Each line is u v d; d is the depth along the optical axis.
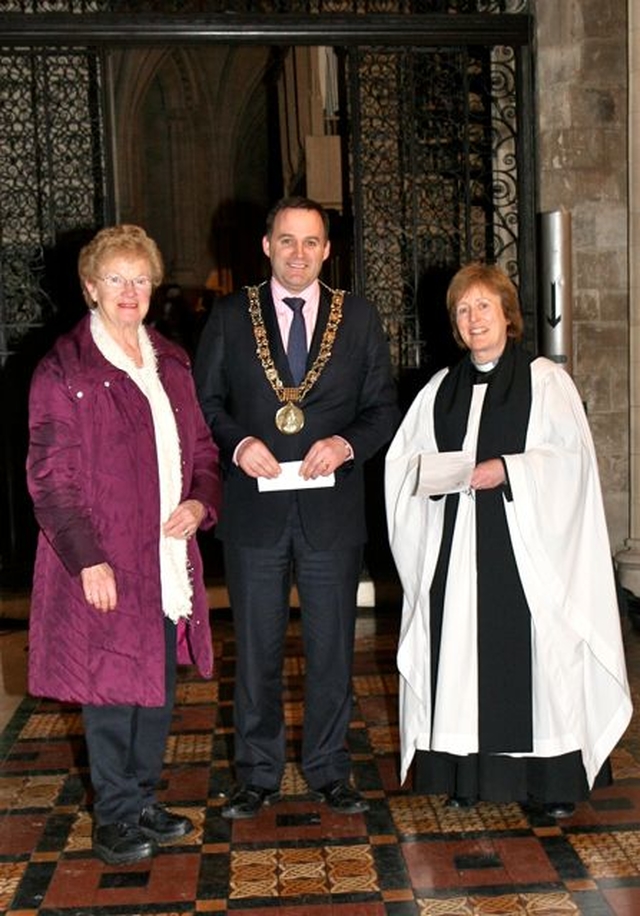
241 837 3.51
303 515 3.53
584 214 6.76
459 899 3.10
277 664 3.66
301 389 3.55
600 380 6.86
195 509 3.31
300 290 3.57
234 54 15.05
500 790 3.54
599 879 3.19
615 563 6.53
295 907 3.07
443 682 3.54
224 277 15.59
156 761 3.47
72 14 6.12
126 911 3.07
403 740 3.72
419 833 3.52
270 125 15.39
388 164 7.40
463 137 6.46
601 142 6.73
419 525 3.75
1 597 6.52
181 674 5.35
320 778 3.71
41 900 3.15
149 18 6.15
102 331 3.26
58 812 3.78
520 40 6.45
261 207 15.59
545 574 3.52
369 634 6.00
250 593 3.58
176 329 13.33
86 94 7.64
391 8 7.59
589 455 3.61
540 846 3.41
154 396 3.29
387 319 7.36
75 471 3.16
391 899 3.11
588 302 6.81
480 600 3.53
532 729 3.52
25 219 7.46
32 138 7.61
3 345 6.71
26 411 6.89
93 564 3.10
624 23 6.66
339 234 9.20
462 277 3.64
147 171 15.30
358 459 3.55
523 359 3.67
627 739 4.35
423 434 3.78
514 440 3.58
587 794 3.59
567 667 3.51
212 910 3.07
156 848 3.42
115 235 3.23
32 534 6.90
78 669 3.16
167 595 3.24
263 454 3.43
